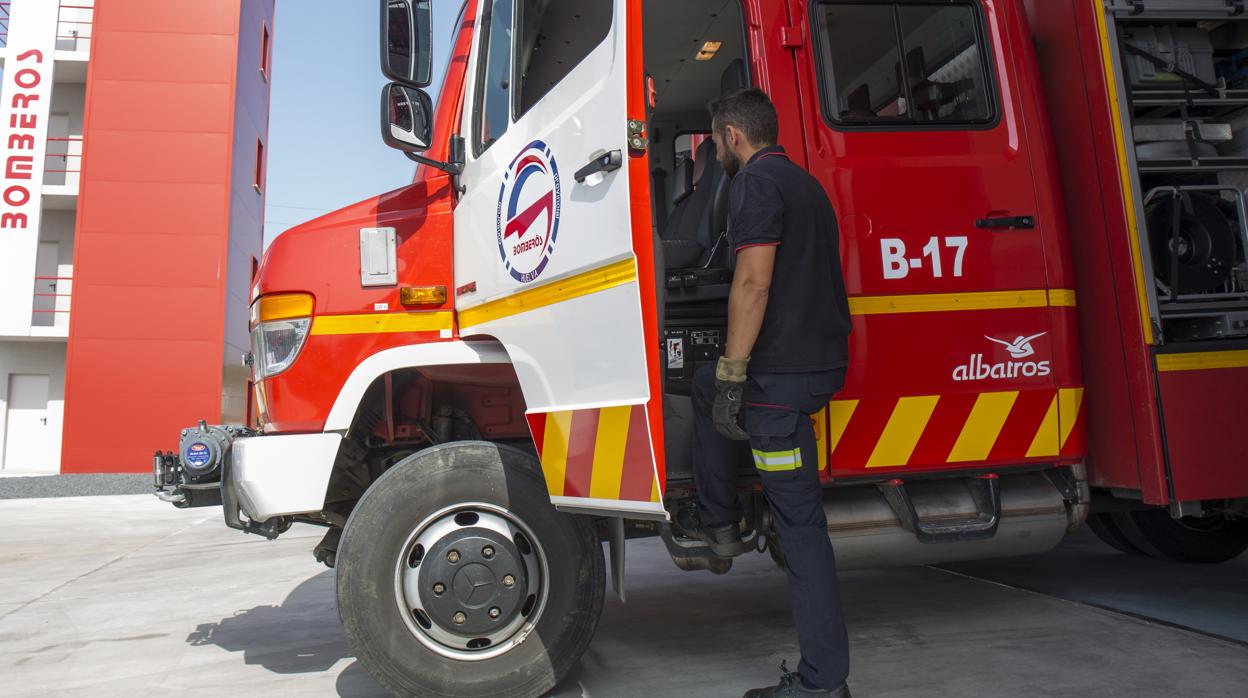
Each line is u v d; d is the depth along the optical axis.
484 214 3.08
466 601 2.88
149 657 3.86
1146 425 2.98
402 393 3.43
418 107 3.10
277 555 6.96
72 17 23.09
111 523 9.91
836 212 3.01
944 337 3.04
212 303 21.44
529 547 3.00
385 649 2.83
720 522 2.75
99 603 5.17
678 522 2.96
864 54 3.16
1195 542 4.82
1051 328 3.13
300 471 2.97
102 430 20.78
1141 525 4.85
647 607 4.40
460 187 3.29
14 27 22.00
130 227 21.34
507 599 2.91
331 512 3.46
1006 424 3.07
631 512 2.42
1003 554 3.15
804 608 2.48
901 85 3.16
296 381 3.04
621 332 2.42
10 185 21.59
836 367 2.56
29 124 21.89
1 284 21.39
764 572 5.31
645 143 2.38
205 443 4.44
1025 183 3.17
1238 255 3.24
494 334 3.01
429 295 3.19
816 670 2.46
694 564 2.94
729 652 3.54
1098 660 3.18
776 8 3.12
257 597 5.20
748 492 2.98
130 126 21.59
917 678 3.06
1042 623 3.73
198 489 4.38
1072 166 3.24
